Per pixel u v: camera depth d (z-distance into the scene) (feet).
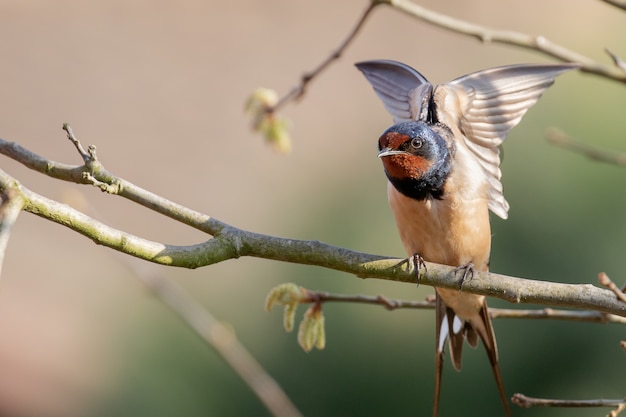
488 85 27.58
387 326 40.70
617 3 27.91
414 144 25.66
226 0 83.30
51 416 52.49
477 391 39.19
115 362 49.44
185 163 67.77
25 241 64.34
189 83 74.74
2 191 20.10
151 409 44.83
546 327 38.78
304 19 80.94
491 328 27.27
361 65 29.81
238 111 72.64
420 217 26.04
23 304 60.13
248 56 77.51
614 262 39.40
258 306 44.16
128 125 70.69
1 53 73.97
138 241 21.09
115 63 75.82
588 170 40.50
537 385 38.63
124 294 53.36
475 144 27.22
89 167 21.84
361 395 40.27
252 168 67.36
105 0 81.76
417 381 39.96
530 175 40.75
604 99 42.88
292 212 52.85
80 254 64.23
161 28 79.71
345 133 68.85
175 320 46.03
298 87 30.66
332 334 40.81
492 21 71.20
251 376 29.81
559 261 39.50
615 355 38.34
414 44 74.90
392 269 23.27
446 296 26.84
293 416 29.48
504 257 39.63
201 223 21.99
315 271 42.22
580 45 60.80
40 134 68.49
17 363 55.88
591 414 38.24
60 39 76.48
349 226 45.62
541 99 42.68
